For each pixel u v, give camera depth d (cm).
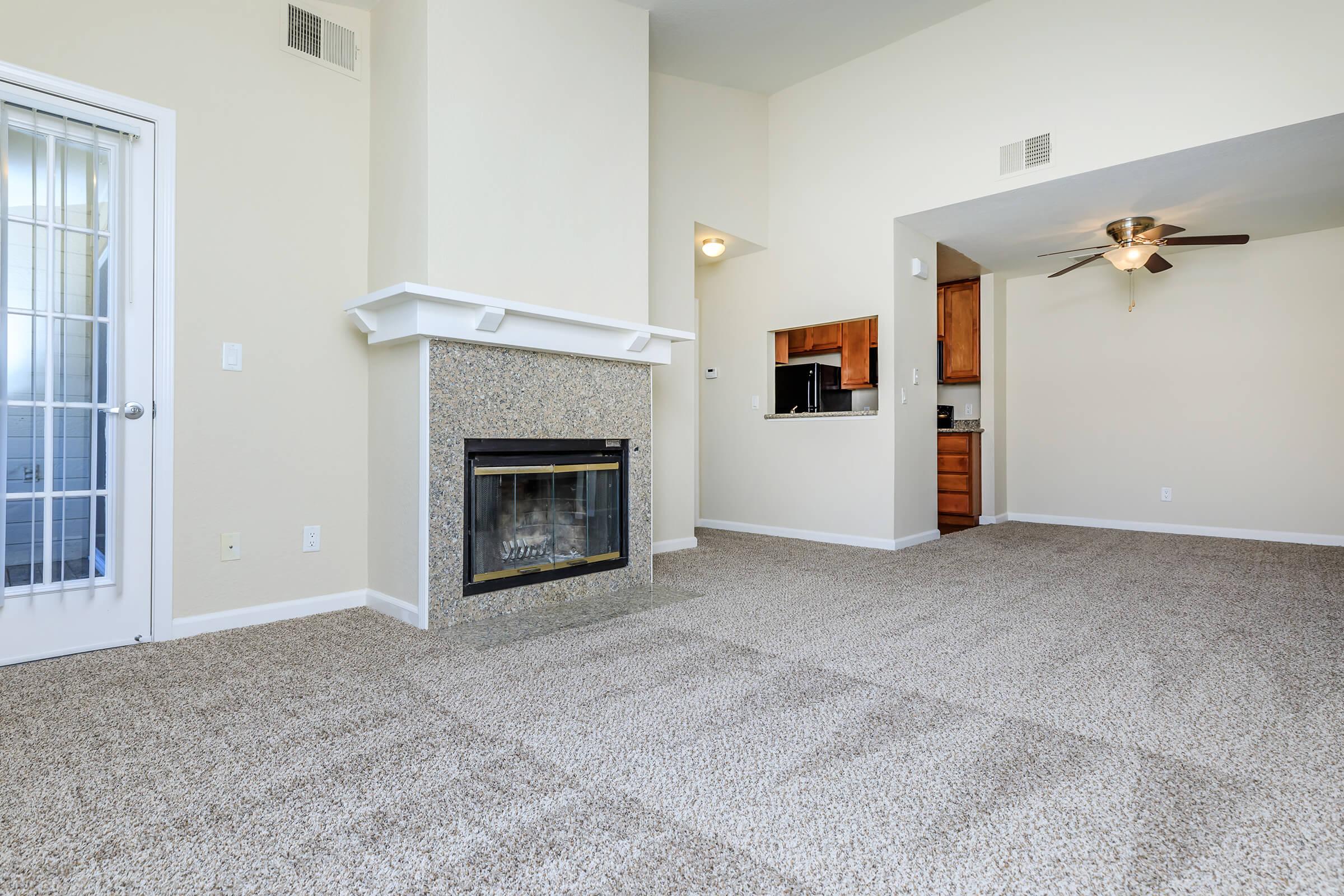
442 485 279
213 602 272
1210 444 545
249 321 282
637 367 357
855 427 493
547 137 320
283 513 291
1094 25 382
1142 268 573
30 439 232
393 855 128
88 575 245
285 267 292
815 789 152
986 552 466
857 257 489
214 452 273
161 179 260
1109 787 152
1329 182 399
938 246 538
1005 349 648
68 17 238
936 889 118
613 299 348
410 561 285
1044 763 164
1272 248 520
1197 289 551
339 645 255
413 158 284
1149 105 364
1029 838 133
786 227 533
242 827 137
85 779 155
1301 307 509
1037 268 609
